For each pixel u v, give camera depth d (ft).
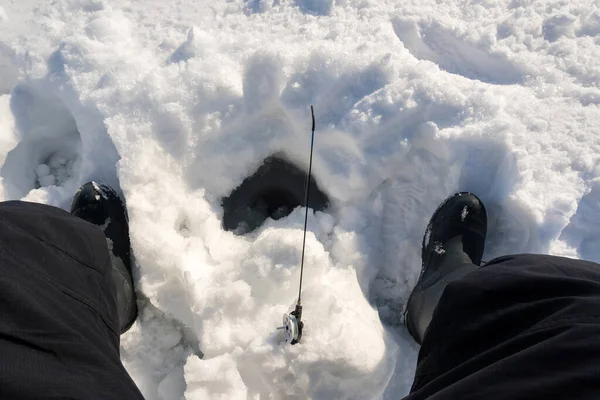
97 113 4.49
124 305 3.98
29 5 5.22
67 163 5.02
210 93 4.44
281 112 4.55
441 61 4.84
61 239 3.09
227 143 4.52
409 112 4.25
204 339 3.79
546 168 4.10
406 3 4.93
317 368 3.67
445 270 4.09
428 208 4.43
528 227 4.08
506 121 4.11
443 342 2.97
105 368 2.64
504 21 4.78
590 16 4.70
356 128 4.25
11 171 4.78
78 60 4.64
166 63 4.69
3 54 5.05
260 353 3.68
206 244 4.27
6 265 2.54
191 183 4.50
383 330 4.06
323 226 4.38
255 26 4.91
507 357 2.48
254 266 3.96
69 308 2.78
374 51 4.47
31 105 4.86
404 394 3.86
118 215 4.42
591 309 2.48
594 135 4.20
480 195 4.34
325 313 3.78
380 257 4.43
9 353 2.25
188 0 5.20
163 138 4.40
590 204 4.08
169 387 3.92
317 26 4.81
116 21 4.95
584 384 2.23
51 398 2.24
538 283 2.76
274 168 4.66
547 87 4.48
